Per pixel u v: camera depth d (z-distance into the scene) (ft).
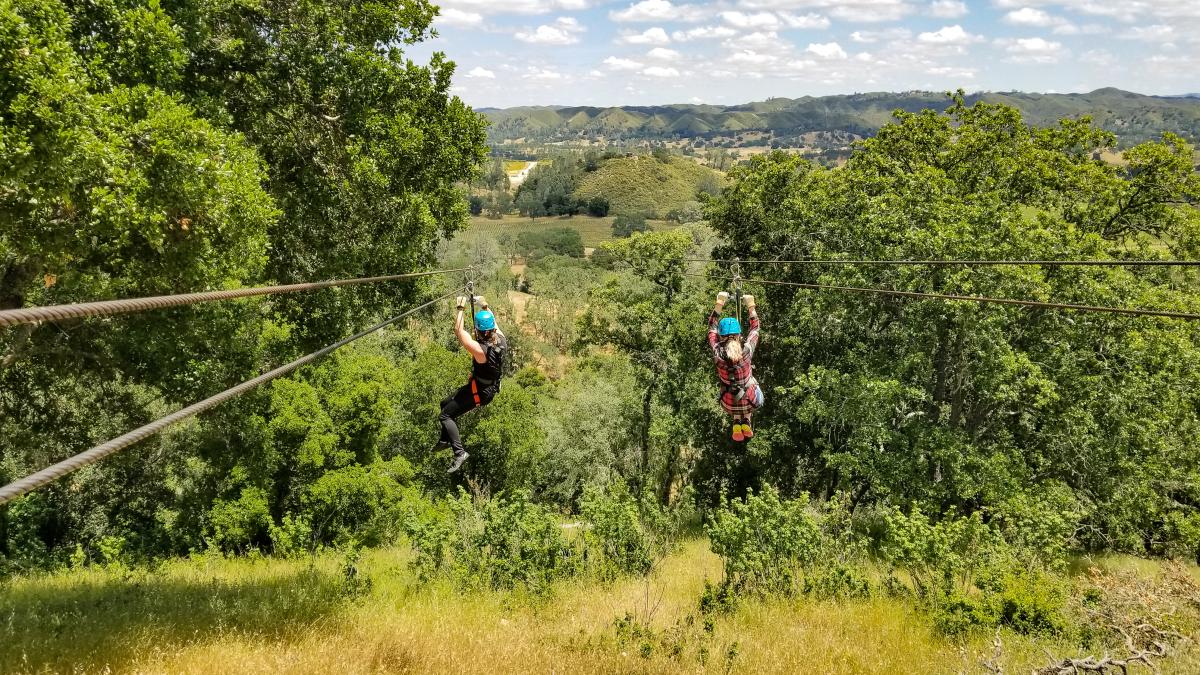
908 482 76.38
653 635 33.01
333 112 51.11
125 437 7.72
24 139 28.35
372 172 48.11
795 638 33.81
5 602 33.01
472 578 42.50
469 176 58.34
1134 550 80.79
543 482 149.38
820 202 91.45
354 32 51.06
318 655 26.45
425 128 53.78
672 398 108.27
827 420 90.89
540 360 265.75
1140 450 73.77
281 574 45.73
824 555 46.98
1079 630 34.50
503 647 29.96
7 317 5.90
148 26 35.88
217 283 37.55
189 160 33.71
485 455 127.13
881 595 42.27
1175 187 79.20
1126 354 72.08
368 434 90.84
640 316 105.40
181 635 28.22
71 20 32.45
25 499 75.36
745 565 43.04
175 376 42.55
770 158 100.58
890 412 80.79
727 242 108.68
